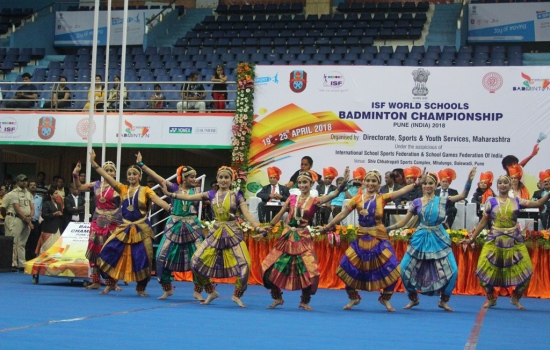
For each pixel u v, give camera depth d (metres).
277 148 16.53
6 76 25.58
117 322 7.46
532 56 24.34
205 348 5.91
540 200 10.34
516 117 15.92
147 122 17.45
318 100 16.48
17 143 18.09
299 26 27.50
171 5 29.44
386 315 9.08
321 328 7.49
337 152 16.38
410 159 16.19
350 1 29.06
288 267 9.34
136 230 10.47
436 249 9.85
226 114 17.14
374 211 9.57
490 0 27.14
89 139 13.23
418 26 26.48
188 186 10.34
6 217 15.77
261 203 13.87
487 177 15.34
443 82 16.16
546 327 8.29
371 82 16.34
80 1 30.19
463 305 10.89
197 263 9.57
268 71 16.67
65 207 15.52
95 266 11.39
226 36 27.17
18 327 6.84
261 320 8.04
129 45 27.97
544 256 12.72
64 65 24.98
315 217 13.52
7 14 29.69
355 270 9.58
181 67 24.72
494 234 10.44
